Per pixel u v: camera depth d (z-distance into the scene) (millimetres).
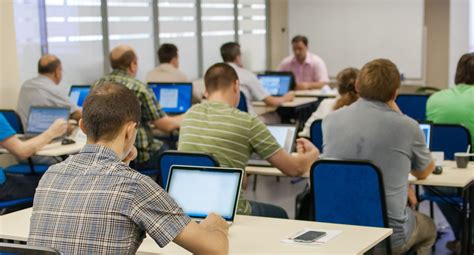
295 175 3656
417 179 3781
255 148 3574
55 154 4785
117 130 2271
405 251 3490
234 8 9828
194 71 9109
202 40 9195
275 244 2611
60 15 6938
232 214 2859
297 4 10375
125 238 2152
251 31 10211
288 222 2943
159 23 8367
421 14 9312
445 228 5406
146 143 5531
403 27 9492
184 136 3645
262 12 10406
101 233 2150
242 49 10047
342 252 2502
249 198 6578
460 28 9242
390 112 3482
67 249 2172
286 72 8148
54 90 5848
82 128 2328
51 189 2254
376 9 9672
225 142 3537
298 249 2547
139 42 8094
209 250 2254
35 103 5816
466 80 4840
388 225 3377
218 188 2914
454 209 4664
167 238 2174
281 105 7438
